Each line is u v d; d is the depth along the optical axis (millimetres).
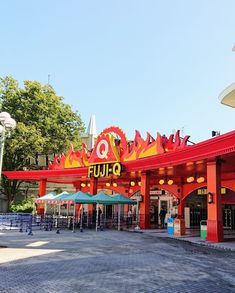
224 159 18703
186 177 29406
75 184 38125
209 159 18625
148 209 25672
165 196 32844
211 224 18156
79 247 14430
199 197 32406
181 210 29656
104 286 7656
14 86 36312
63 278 8359
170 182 28297
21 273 8836
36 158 39781
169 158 21641
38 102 36625
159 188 32406
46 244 15156
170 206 32281
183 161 20375
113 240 17594
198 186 28359
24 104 35781
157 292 7309
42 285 7598
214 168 18328
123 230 24812
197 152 18906
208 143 17672
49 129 36844
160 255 12781
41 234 20031
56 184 44344
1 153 13555
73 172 30969
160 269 9938
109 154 27109
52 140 37188
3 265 9914
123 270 9617
